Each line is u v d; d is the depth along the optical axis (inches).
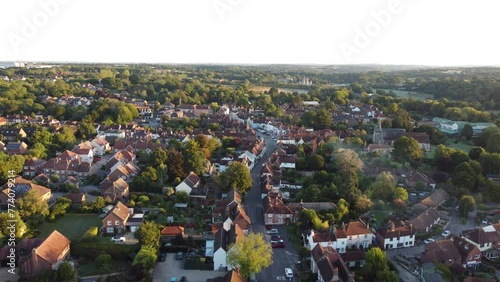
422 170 6968.5
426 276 3924.7
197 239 4692.4
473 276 4008.4
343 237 4537.4
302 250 4446.4
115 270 4094.5
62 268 3735.2
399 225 4822.8
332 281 3592.5
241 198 5949.8
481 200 5807.1
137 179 6186.0
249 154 7706.7
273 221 5255.9
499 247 4557.1
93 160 7849.4
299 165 7332.7
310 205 5447.8
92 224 5113.2
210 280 3732.8
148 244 4244.6
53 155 7800.2
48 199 5708.7
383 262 3993.6
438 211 5556.1
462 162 6589.6
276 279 4013.3
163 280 3917.3
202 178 6825.8
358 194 5600.4
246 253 3841.0
